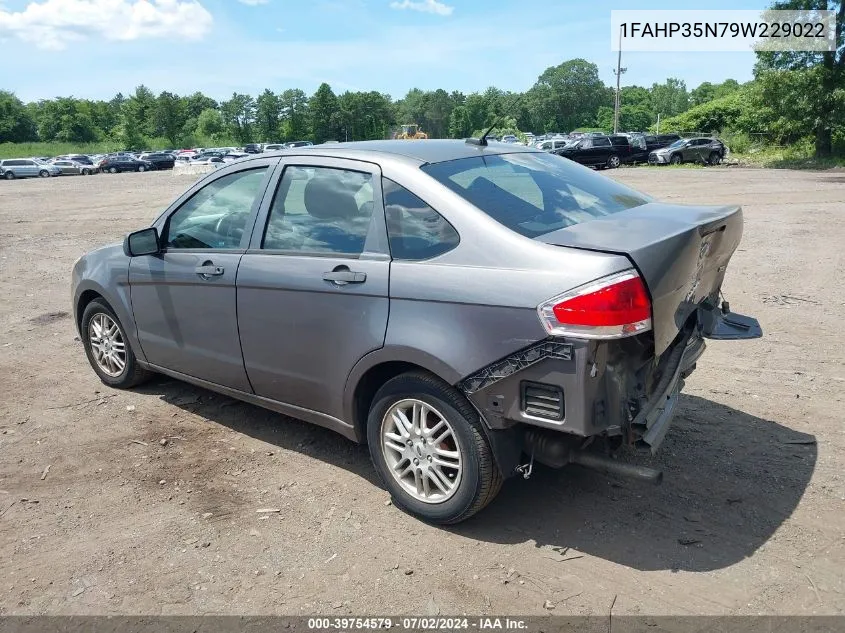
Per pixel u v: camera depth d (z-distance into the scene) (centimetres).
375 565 315
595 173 425
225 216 426
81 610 290
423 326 321
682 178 2744
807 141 3734
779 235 1176
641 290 281
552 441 312
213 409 495
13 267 1090
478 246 314
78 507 369
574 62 16550
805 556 311
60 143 11194
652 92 17925
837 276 850
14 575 314
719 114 5659
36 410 500
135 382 529
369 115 15488
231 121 14362
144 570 315
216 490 384
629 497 365
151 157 6191
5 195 2909
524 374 296
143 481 395
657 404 317
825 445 413
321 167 384
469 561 316
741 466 391
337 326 356
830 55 3316
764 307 719
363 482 390
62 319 765
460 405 319
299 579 306
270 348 395
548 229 319
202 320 432
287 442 442
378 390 352
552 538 331
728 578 298
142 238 444
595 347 279
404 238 339
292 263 376
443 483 338
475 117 16600
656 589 292
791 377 523
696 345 377
